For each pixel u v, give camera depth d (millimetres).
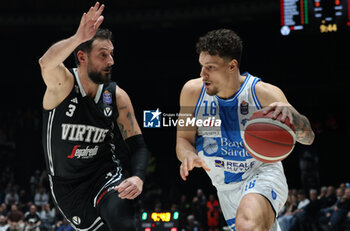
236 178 4559
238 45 4195
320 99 27969
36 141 28625
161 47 32500
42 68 4035
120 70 32688
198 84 4598
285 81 28969
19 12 32656
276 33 29531
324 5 20031
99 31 4371
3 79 33281
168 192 22984
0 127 29375
